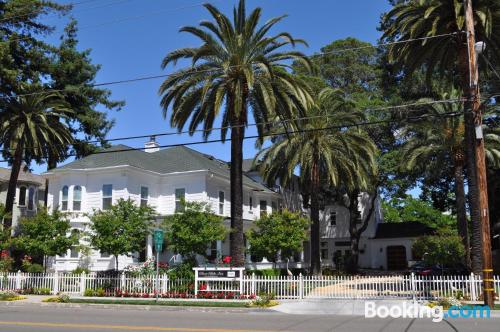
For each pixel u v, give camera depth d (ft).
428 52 77.87
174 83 82.69
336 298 72.79
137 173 116.37
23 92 103.30
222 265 83.92
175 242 80.59
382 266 172.65
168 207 120.37
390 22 152.66
